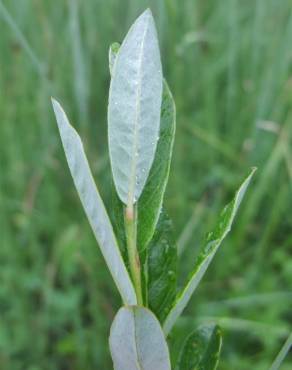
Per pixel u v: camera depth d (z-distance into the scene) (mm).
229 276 695
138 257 149
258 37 764
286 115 763
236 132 782
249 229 735
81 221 705
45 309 646
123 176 144
